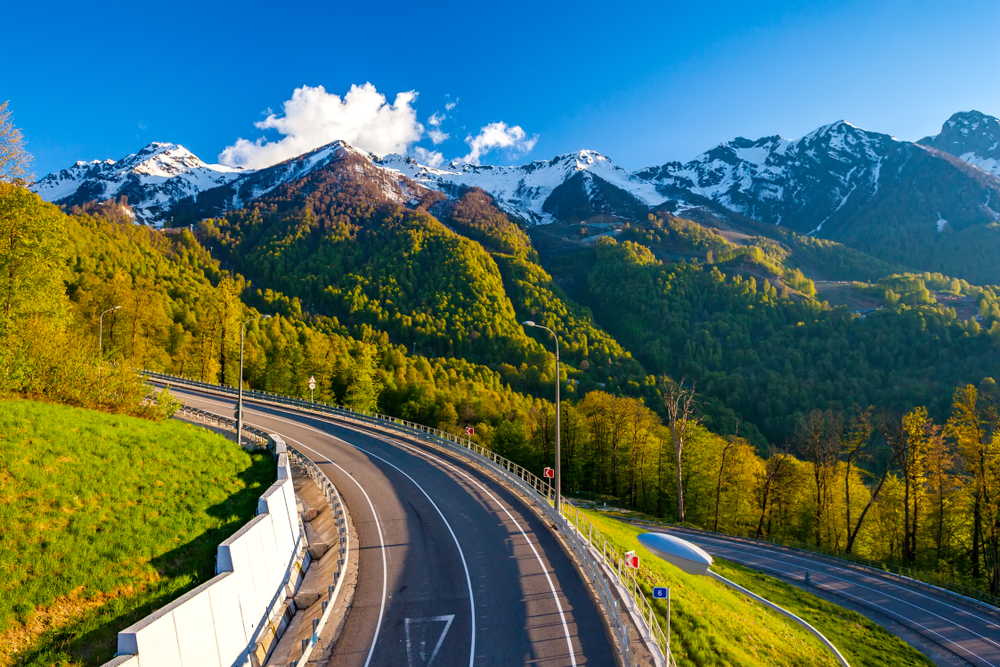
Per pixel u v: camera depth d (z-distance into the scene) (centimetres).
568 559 2178
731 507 6144
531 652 1523
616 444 6525
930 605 3619
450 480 3359
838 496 5772
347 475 3353
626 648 1467
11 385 2475
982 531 4375
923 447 4584
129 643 1054
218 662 1282
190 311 10569
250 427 3856
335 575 1928
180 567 1680
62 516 1684
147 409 3081
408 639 1587
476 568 2083
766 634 2330
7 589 1347
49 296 3362
